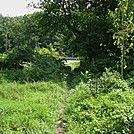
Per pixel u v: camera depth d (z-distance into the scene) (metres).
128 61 18.36
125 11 11.07
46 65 22.45
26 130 8.11
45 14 28.66
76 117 9.12
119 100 9.82
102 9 26.27
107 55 23.23
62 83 16.47
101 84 11.99
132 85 13.05
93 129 7.74
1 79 16.48
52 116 9.39
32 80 16.98
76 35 27.94
